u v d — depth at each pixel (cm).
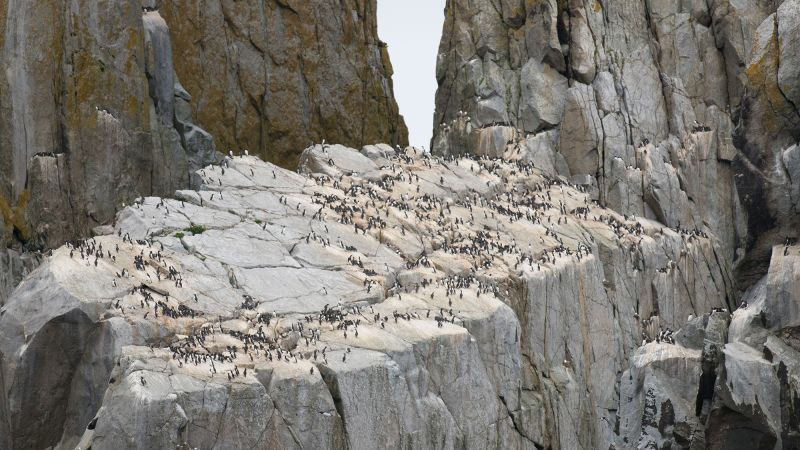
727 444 6844
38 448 5694
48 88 6819
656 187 8025
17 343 5662
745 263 7869
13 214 6638
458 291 6569
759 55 7738
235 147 8206
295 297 6175
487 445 6166
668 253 7750
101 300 5684
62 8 6894
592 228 7644
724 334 7162
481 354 6334
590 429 6919
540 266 6975
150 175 7212
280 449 5359
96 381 5578
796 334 7012
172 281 5984
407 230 7106
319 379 5506
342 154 7856
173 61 7981
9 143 6688
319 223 6881
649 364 7044
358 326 5984
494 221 7419
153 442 5059
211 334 5669
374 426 5656
